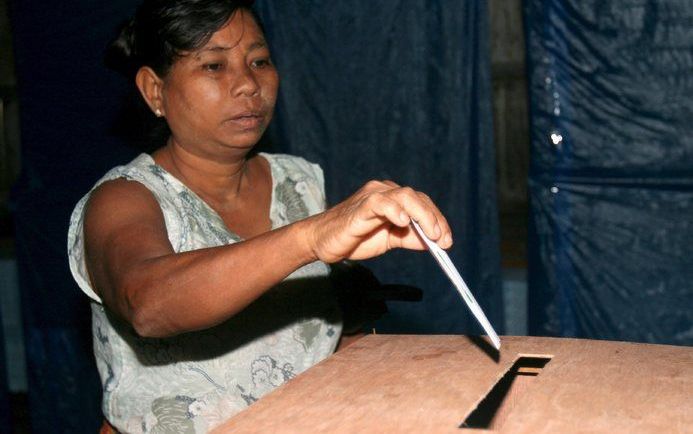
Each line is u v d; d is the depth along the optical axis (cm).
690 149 334
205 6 163
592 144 342
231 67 167
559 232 349
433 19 351
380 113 359
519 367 148
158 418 162
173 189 167
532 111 345
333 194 366
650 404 118
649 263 344
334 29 358
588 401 119
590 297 349
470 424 147
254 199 185
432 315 364
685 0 326
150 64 170
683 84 331
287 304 178
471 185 356
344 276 202
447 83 353
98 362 170
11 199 385
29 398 396
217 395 166
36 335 391
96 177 377
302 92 363
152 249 138
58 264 385
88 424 393
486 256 357
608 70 336
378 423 114
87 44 370
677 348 146
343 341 201
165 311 125
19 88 379
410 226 126
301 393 126
